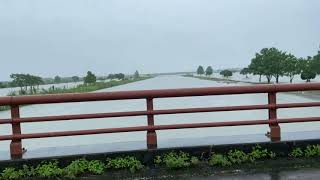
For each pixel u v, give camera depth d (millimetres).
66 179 7215
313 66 58219
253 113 28125
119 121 26609
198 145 7906
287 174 7102
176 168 7551
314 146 8062
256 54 73000
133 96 7613
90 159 7621
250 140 8172
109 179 7172
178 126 7770
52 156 7551
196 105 34531
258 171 7316
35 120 7445
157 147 7848
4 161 7410
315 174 7055
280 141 8039
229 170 7430
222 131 17984
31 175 7355
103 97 7512
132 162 7590
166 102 40938
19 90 62625
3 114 35344
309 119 8016
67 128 24234
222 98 45938
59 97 7426
